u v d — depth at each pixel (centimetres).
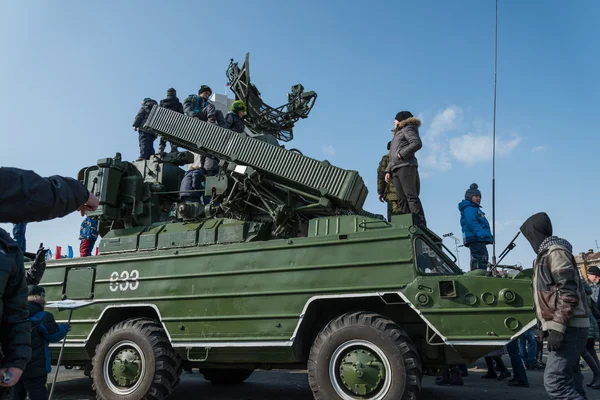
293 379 855
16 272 252
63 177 234
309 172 645
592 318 710
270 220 699
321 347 502
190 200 763
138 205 756
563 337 373
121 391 591
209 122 782
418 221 541
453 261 621
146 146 948
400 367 466
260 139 737
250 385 786
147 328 605
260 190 691
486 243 756
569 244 400
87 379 875
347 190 614
